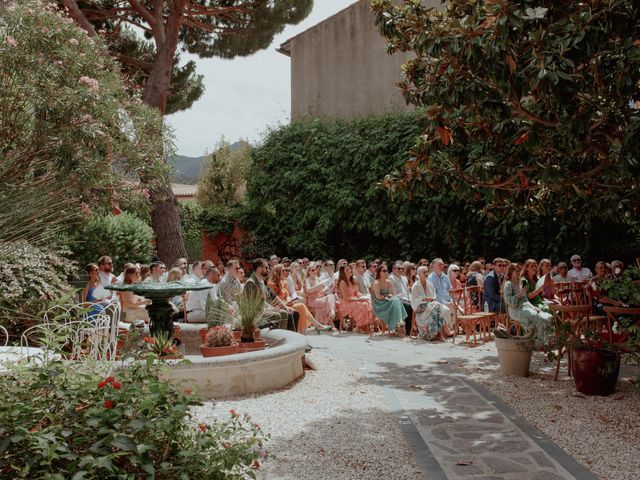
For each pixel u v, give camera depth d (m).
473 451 4.57
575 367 6.57
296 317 9.51
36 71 8.70
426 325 10.84
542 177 6.03
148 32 18.44
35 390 2.61
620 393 6.52
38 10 9.17
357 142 17.81
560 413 5.71
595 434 5.04
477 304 11.75
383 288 11.42
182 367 6.00
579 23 4.88
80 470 2.16
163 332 6.87
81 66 9.26
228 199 30.73
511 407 5.95
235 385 6.30
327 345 10.25
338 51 20.92
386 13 6.92
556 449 4.60
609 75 5.28
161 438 2.54
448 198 15.69
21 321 6.67
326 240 18.62
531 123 6.42
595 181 6.91
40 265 6.89
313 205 18.69
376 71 20.11
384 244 17.86
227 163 31.06
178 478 2.45
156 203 15.86
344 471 4.12
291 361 7.02
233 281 8.44
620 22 4.95
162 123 10.98
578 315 7.70
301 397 6.28
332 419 5.43
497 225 15.38
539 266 10.55
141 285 6.67
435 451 4.56
